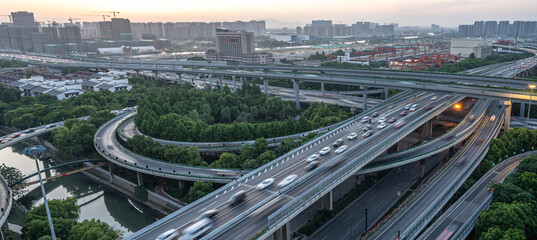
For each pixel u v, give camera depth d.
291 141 173.88
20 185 169.50
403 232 107.69
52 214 120.56
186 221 101.62
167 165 169.00
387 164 147.50
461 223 115.88
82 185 189.88
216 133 194.62
